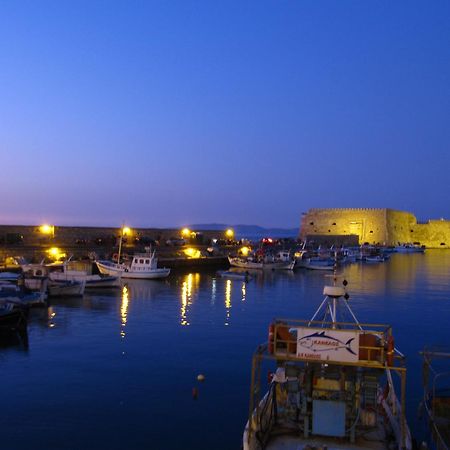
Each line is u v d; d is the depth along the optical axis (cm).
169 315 4041
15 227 7925
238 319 3934
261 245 11488
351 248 13225
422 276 7819
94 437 1748
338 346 1334
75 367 2512
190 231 11369
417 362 2677
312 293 5691
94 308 4309
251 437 1330
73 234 8794
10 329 3100
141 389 2206
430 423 1761
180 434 1781
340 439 1393
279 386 1551
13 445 1680
